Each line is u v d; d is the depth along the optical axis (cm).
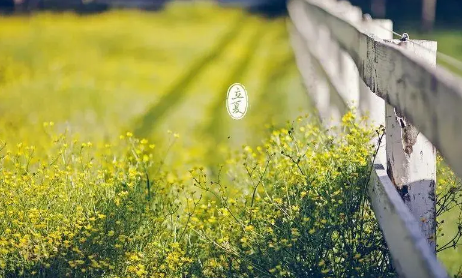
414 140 565
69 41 3472
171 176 963
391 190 534
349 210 633
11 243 648
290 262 621
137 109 1742
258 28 3972
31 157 808
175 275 651
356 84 894
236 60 2675
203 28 4197
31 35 3738
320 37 1326
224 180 977
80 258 643
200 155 1154
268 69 2328
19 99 1866
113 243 671
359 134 663
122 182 741
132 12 5416
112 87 2098
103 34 3844
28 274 633
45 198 709
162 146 1261
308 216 648
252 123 1451
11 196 703
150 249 669
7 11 5244
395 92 518
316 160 688
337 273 612
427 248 432
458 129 391
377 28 802
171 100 1883
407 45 566
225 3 5944
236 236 663
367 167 637
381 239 617
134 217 700
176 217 723
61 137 871
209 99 1878
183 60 2814
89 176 750
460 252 712
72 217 691
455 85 396
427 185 568
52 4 5506
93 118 1606
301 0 2170
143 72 2495
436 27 3412
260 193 764
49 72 2441
